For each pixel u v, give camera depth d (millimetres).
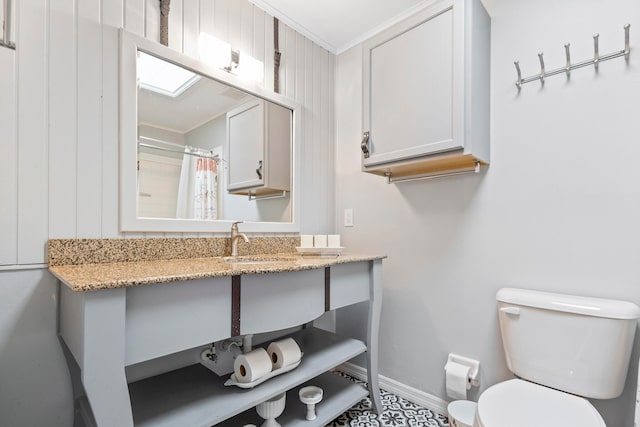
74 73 1113
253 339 1697
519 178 1425
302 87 1970
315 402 1351
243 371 1226
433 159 1414
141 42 1259
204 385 1239
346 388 1626
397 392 1837
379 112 1586
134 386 1232
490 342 1507
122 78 1211
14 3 1006
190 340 948
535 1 1386
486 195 1526
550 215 1342
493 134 1493
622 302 1133
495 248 1496
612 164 1206
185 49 1415
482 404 1001
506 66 1456
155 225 1301
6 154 991
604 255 1216
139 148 1272
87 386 761
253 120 1690
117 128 1204
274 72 1801
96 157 1157
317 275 1311
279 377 1289
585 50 1265
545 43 1360
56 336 1078
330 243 1578
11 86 1000
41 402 1053
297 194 1896
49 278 1064
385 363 1909
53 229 1069
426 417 1616
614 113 1203
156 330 884
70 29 1108
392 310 1886
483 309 1531
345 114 2158
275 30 1811
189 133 1429
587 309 1123
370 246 2004
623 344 1075
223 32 1563
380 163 1592
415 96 1444
